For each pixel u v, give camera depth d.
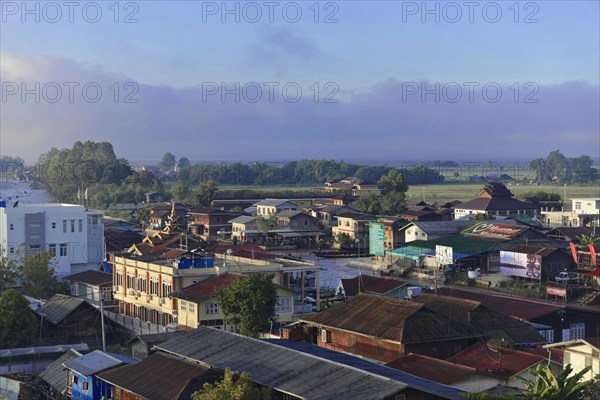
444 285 94.00
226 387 35.91
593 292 82.81
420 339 47.25
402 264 107.19
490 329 51.50
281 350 42.44
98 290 85.00
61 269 102.62
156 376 42.50
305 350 44.47
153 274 72.25
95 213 107.62
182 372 41.88
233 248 97.19
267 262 75.75
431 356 47.84
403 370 43.41
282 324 64.38
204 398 35.66
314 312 69.06
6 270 86.06
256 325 57.28
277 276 71.81
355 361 41.84
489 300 68.44
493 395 33.22
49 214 102.50
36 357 59.66
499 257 100.75
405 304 51.50
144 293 73.94
